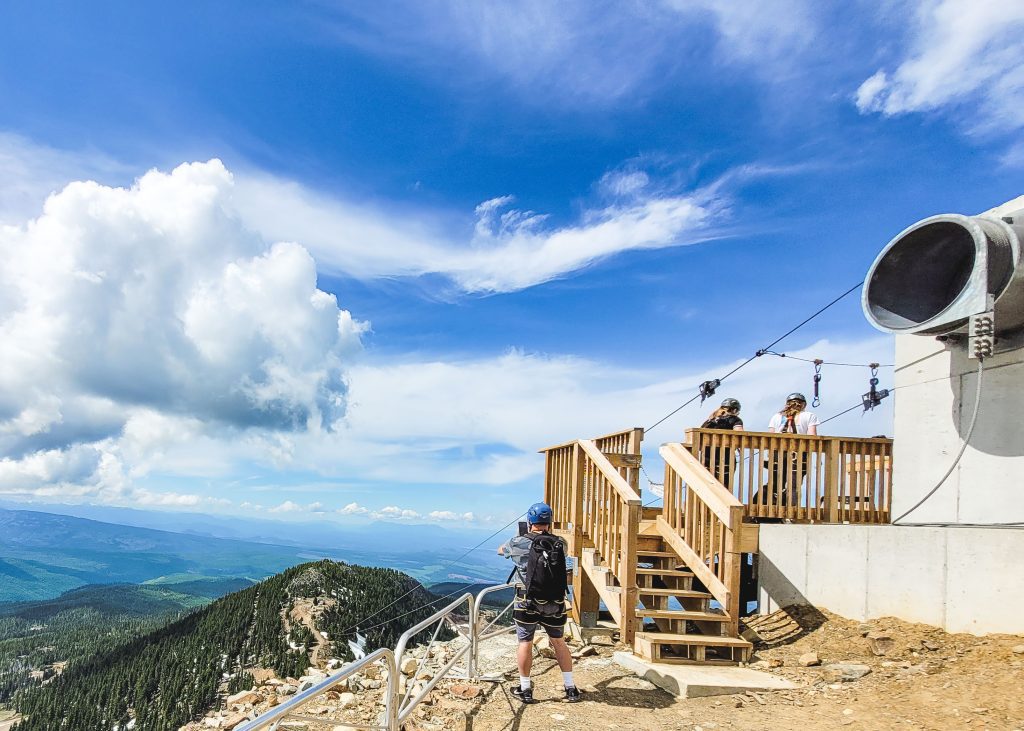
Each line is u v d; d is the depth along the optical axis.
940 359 7.72
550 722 5.34
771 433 9.69
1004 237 6.48
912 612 6.64
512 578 6.27
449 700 5.94
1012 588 5.65
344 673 3.41
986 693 4.90
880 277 7.51
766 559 8.98
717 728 5.13
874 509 9.90
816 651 6.91
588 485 9.02
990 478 6.97
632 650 7.31
